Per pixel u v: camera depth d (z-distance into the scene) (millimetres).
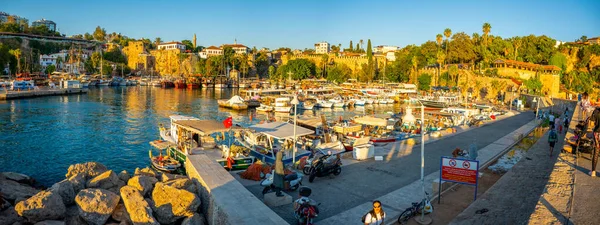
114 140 45625
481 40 138375
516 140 34844
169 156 30047
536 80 105875
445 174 16531
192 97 116500
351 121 46969
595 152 13531
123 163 35281
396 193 18609
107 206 15992
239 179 21375
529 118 59438
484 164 24781
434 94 110500
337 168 21688
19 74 143375
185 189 17719
